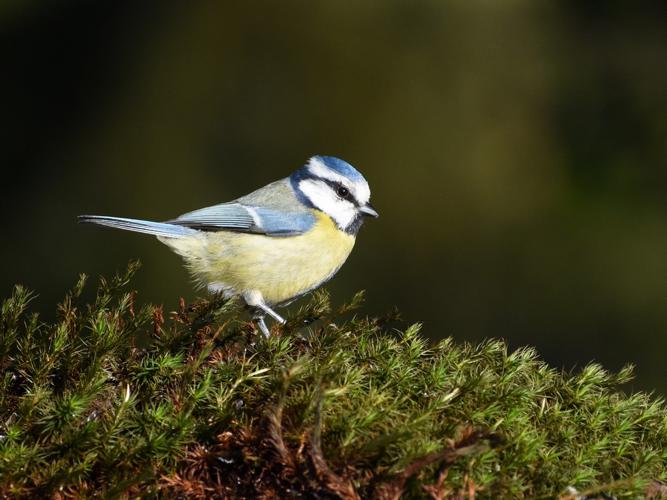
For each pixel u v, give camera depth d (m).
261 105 13.23
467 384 3.43
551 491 3.03
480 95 12.90
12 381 3.67
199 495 3.03
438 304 11.51
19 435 3.21
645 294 11.14
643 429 3.65
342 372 3.51
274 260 7.18
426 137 12.70
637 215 11.79
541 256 11.69
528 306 11.34
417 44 13.30
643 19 13.20
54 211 12.52
